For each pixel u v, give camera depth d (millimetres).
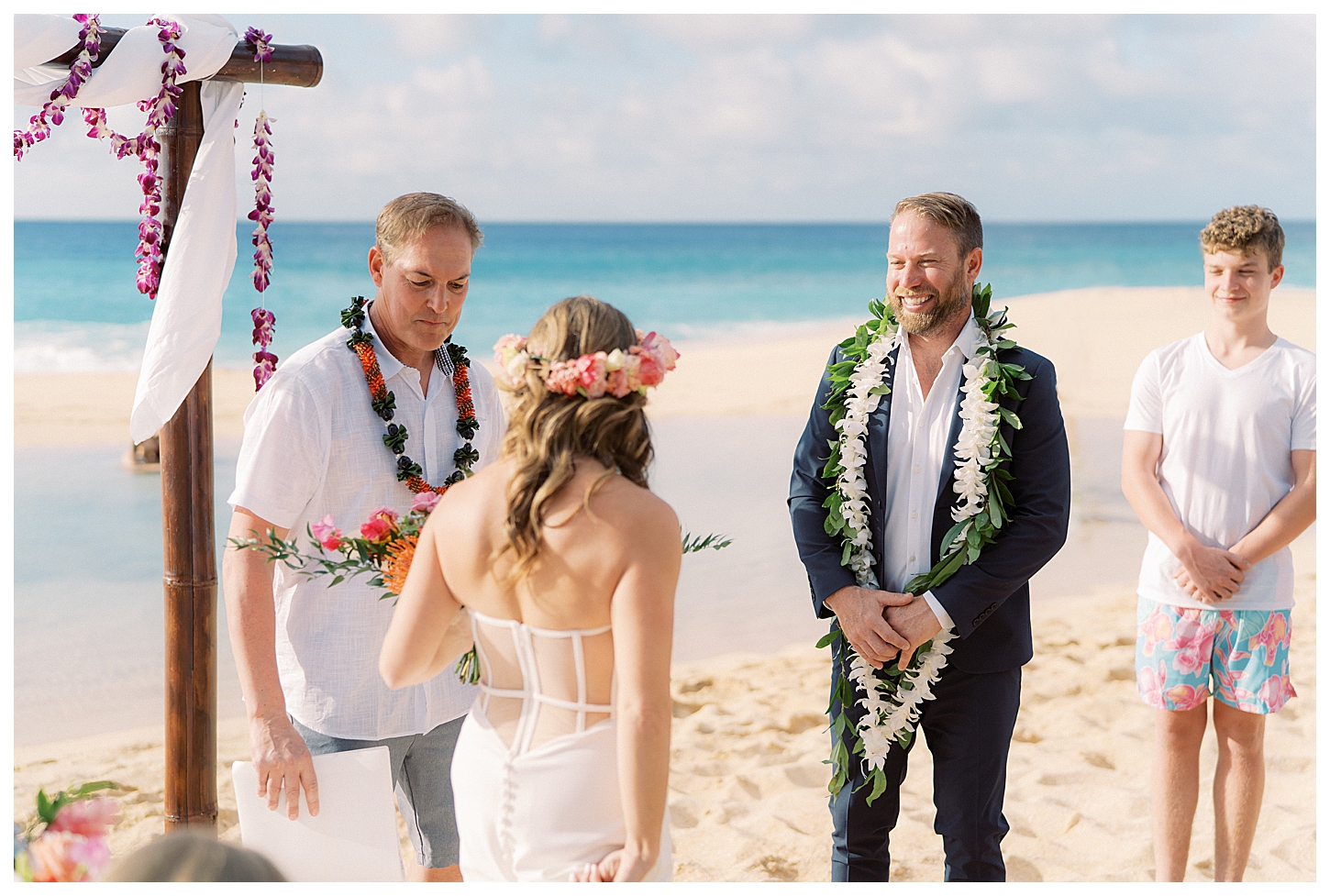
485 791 1950
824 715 4875
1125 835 3643
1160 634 3123
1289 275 28547
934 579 2684
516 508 1851
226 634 5738
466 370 2824
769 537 7480
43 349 16938
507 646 1955
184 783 2852
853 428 2814
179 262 2736
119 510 7754
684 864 3506
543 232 41062
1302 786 4023
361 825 2338
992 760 2711
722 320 24875
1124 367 16234
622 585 1816
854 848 2840
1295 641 5625
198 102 2805
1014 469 2723
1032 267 31641
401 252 2553
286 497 2500
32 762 4250
